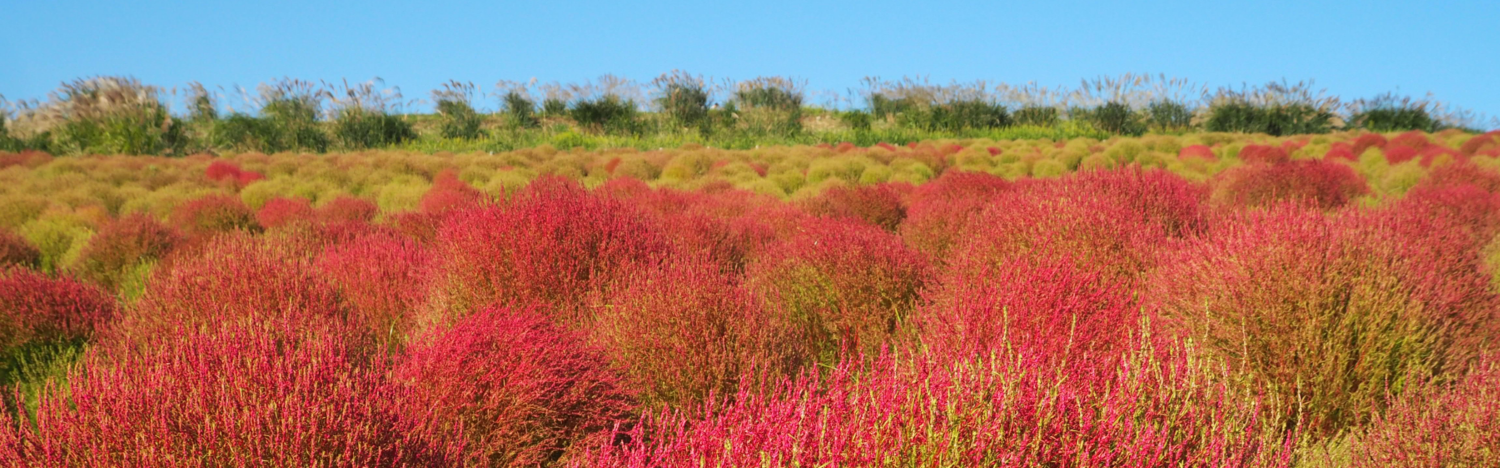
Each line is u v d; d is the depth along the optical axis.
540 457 3.11
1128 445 2.18
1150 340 2.93
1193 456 2.30
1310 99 32.78
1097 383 2.55
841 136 29.33
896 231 8.47
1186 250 4.20
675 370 3.52
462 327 3.31
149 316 4.25
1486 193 8.41
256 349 2.83
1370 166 15.91
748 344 3.61
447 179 13.37
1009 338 3.04
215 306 3.98
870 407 2.23
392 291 4.79
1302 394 3.36
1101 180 6.12
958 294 3.86
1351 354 3.40
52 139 24.67
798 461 2.02
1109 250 4.70
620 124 30.56
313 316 4.03
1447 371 3.32
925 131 31.47
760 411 2.29
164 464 2.28
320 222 7.99
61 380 4.09
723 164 17.14
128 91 24.95
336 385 2.59
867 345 4.29
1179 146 22.80
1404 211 5.02
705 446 2.14
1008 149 23.64
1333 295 3.41
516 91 30.66
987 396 2.31
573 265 4.54
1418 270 3.61
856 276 4.50
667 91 30.75
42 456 2.32
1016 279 3.64
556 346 3.26
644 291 3.95
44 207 10.27
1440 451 2.61
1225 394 2.59
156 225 7.44
